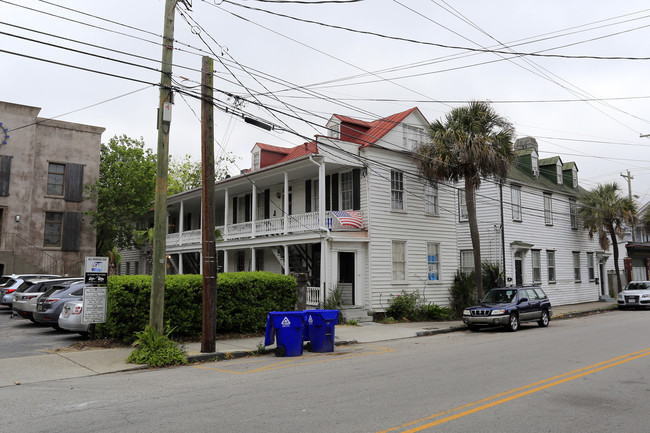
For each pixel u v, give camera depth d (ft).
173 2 39.19
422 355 39.58
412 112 77.51
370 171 70.28
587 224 105.91
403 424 19.63
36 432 19.17
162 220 38.32
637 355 37.50
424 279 75.41
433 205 78.89
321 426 19.36
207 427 19.42
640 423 19.97
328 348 43.01
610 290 119.34
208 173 41.11
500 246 86.79
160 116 38.45
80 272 95.35
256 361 38.22
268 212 88.69
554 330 58.39
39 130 94.32
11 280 68.13
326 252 65.26
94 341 43.98
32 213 91.86
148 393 26.22
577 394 24.94
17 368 34.04
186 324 45.70
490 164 64.64
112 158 106.01
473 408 22.12
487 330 61.67
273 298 53.52
